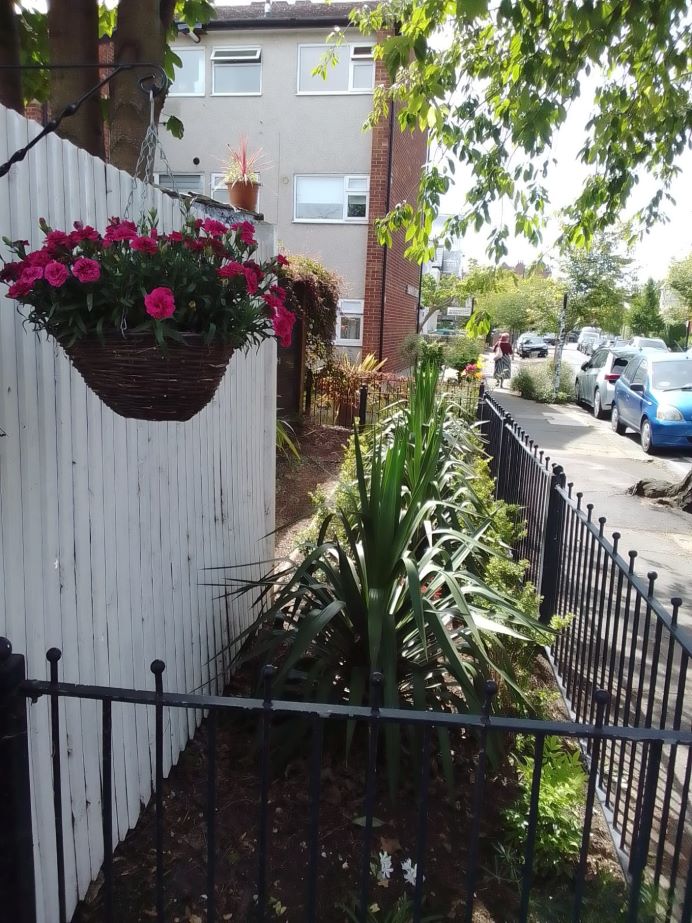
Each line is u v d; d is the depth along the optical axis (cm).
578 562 397
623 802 314
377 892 254
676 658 461
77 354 173
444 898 252
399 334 2003
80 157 231
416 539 396
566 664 409
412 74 566
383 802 299
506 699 340
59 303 165
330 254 1708
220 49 1661
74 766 235
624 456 1226
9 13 346
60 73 368
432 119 538
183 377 174
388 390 1191
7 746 158
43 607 216
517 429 686
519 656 383
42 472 214
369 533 319
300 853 271
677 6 442
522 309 2789
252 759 321
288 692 338
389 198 1681
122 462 267
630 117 593
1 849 161
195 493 345
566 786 279
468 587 325
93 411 244
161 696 165
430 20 509
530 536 546
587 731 160
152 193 282
